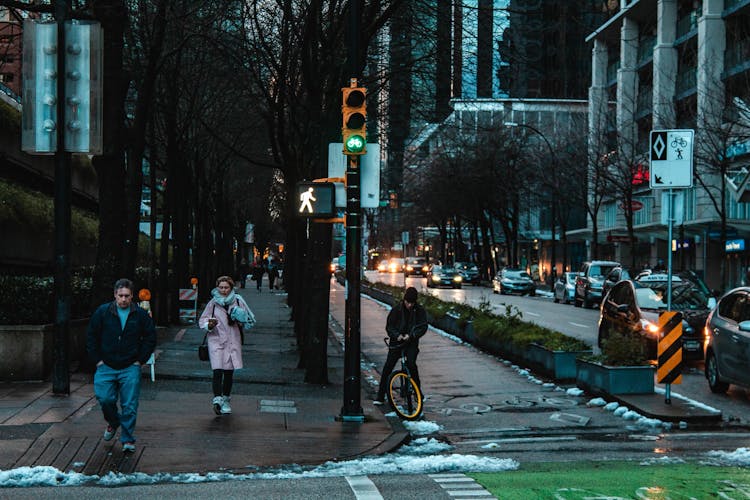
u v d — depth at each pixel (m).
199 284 38.50
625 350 13.16
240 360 11.35
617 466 8.41
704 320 16.69
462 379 15.95
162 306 26.45
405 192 66.88
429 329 25.88
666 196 12.37
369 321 29.94
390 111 22.83
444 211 67.75
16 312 13.48
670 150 12.32
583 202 51.75
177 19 16.56
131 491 7.18
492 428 11.33
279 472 8.16
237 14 20.45
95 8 13.88
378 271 106.69
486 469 8.28
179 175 29.59
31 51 11.78
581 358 14.25
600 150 47.28
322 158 14.72
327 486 7.41
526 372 16.50
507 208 61.81
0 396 11.64
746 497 6.94
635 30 54.38
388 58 20.69
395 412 11.96
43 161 28.27
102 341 8.61
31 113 11.80
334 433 10.30
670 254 12.27
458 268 68.00
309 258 15.10
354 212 11.31
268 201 54.97
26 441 8.92
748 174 29.17
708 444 9.79
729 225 38.97
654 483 7.50
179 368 15.92
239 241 69.75
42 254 27.38
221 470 8.16
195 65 25.17
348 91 11.02
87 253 36.00
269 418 11.18
